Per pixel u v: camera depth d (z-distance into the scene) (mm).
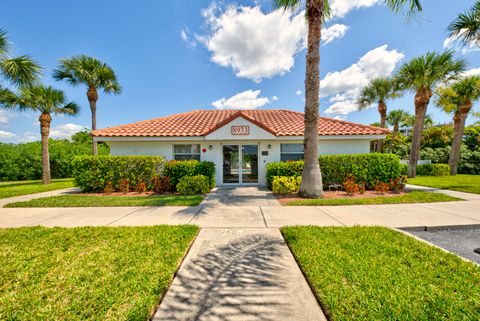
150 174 9977
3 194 9453
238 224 4949
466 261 3051
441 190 9406
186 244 3754
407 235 4094
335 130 11336
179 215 5719
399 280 2596
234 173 11750
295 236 4043
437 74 12375
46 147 14141
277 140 11578
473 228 4785
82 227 4707
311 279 2645
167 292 2510
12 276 2793
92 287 2545
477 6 8891
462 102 16812
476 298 2271
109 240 3963
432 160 21734
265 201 7434
